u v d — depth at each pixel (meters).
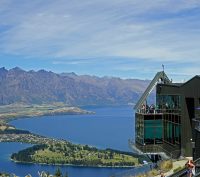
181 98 51.19
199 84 47.72
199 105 48.41
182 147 50.41
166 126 57.44
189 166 26.30
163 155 57.41
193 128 43.62
